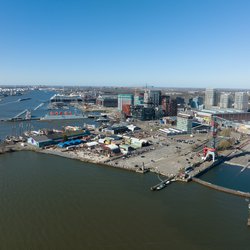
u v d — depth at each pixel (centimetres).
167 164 17350
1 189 12825
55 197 12119
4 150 19825
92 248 8700
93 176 15050
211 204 11962
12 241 8950
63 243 8912
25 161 17675
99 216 10606
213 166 17538
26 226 9788
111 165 16900
